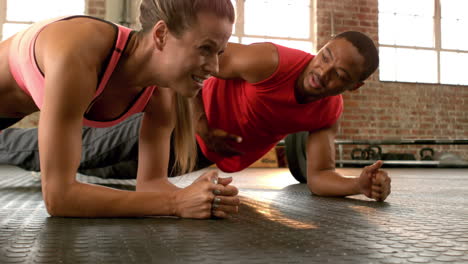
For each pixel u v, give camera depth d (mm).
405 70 6660
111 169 2105
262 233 837
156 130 1246
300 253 673
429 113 6625
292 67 1544
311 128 1724
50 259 617
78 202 947
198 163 2002
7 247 691
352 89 1569
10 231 823
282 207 1280
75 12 5957
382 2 6656
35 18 5922
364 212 1179
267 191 1884
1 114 1205
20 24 5902
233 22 935
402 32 6691
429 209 1260
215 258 634
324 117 1688
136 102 1132
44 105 917
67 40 925
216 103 1778
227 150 1674
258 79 1569
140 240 755
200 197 979
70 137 924
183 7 883
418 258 647
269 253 670
